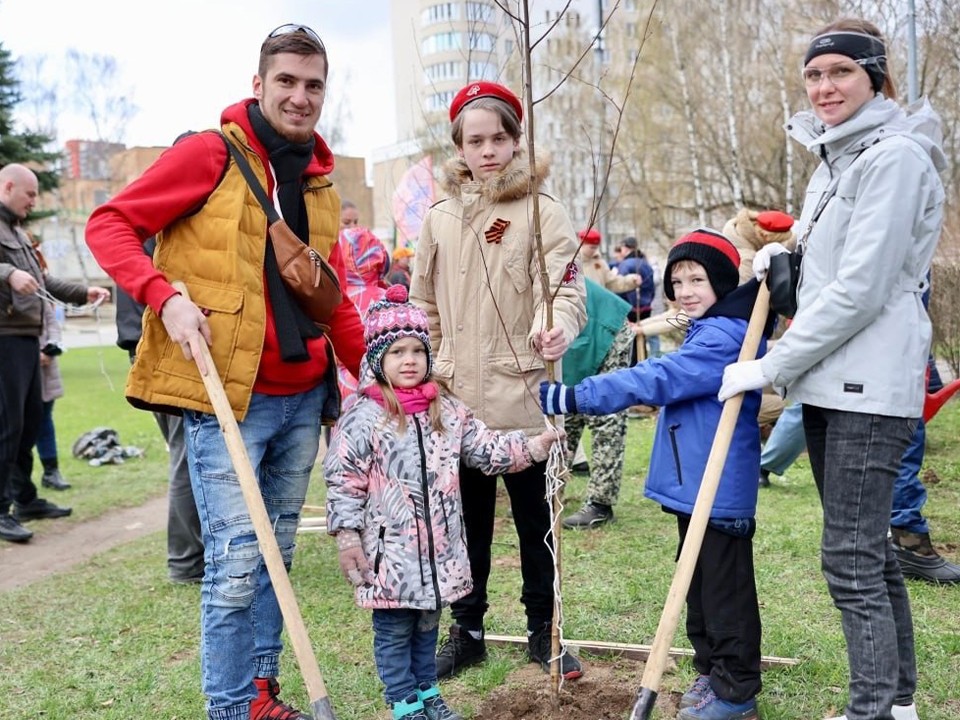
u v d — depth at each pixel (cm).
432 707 298
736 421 273
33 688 353
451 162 335
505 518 583
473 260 323
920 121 256
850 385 251
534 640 340
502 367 321
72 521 655
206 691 277
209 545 278
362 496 290
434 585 287
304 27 281
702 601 295
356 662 363
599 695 314
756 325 279
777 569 450
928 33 638
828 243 260
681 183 2039
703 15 1814
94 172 3466
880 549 257
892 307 250
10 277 561
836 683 322
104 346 2958
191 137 279
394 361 294
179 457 475
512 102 323
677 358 288
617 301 546
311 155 293
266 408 288
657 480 303
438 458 295
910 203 242
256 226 278
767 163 1870
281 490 308
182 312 260
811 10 727
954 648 342
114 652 387
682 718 295
